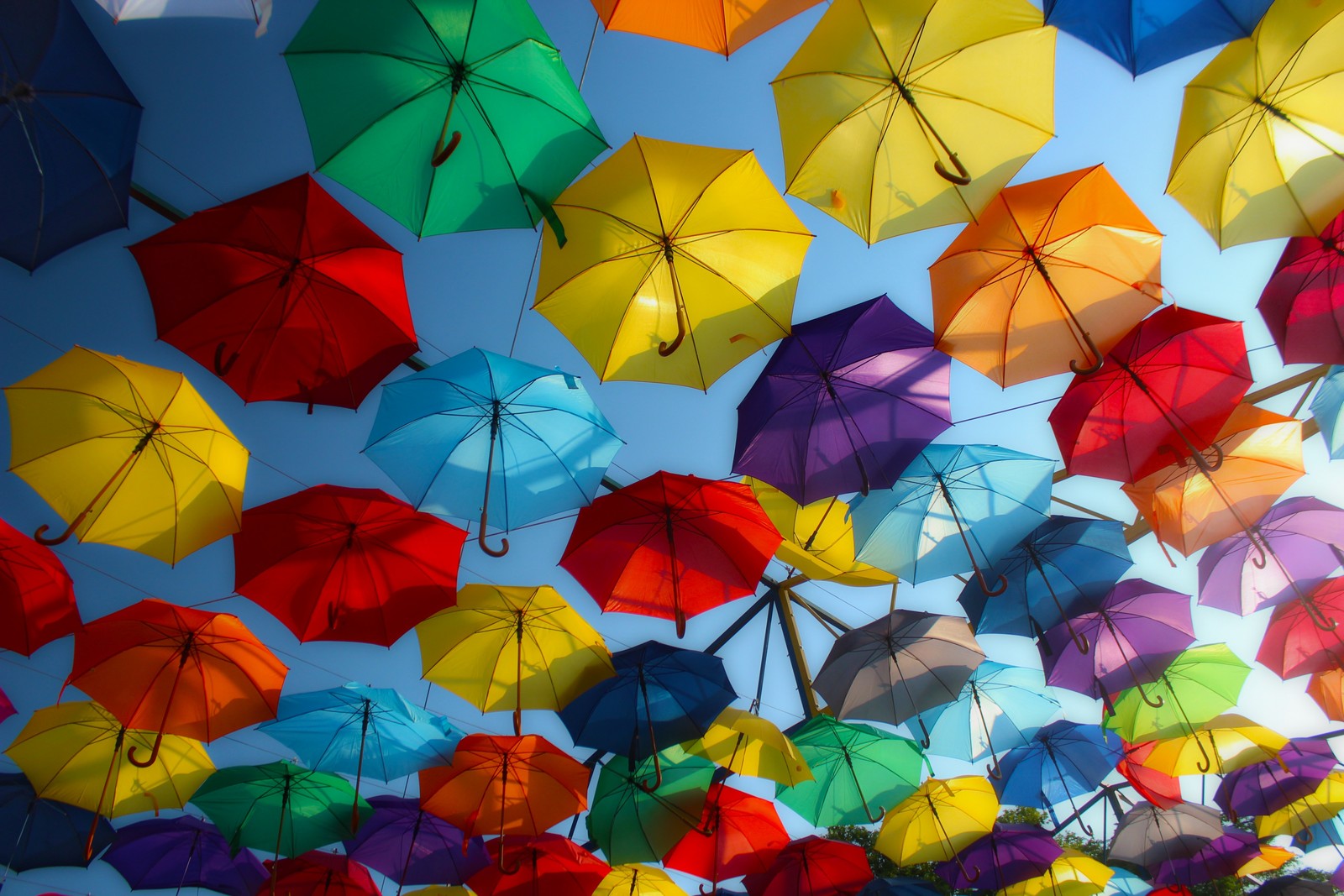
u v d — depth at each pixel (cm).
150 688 491
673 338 408
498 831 595
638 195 380
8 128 331
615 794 638
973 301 404
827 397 462
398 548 471
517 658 527
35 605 436
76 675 466
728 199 385
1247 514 516
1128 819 803
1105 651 601
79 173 344
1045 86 358
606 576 505
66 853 641
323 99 353
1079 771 702
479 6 345
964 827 691
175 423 417
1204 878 790
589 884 637
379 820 651
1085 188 384
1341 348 406
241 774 589
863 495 443
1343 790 747
